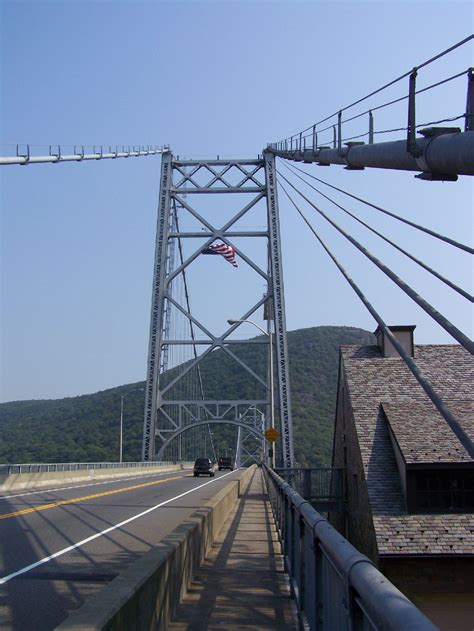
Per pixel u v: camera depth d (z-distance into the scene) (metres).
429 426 28.17
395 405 30.23
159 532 15.87
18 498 25.58
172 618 8.18
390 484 26.44
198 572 11.29
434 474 25.56
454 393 30.88
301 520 8.09
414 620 2.77
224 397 117.94
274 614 8.66
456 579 23.62
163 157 76.12
